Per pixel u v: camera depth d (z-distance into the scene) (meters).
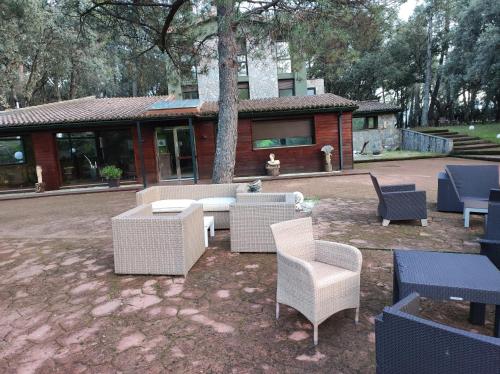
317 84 25.55
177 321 2.86
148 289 3.52
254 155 14.28
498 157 14.33
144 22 8.94
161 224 3.75
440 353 1.46
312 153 14.40
